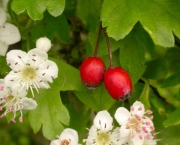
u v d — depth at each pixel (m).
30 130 0.39
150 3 0.20
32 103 0.20
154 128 0.21
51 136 0.21
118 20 0.19
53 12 0.19
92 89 0.20
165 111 0.23
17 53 0.20
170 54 0.24
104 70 0.20
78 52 0.25
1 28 0.22
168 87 0.23
